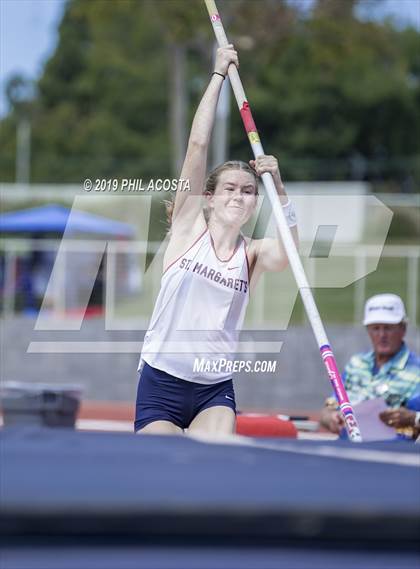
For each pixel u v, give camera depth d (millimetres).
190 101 133500
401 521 4055
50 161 135375
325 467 4547
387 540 4102
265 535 4023
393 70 129125
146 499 3938
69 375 40125
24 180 138750
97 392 39875
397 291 42344
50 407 16656
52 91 154750
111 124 140250
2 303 44500
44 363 40281
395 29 110062
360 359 18500
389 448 5398
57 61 154375
